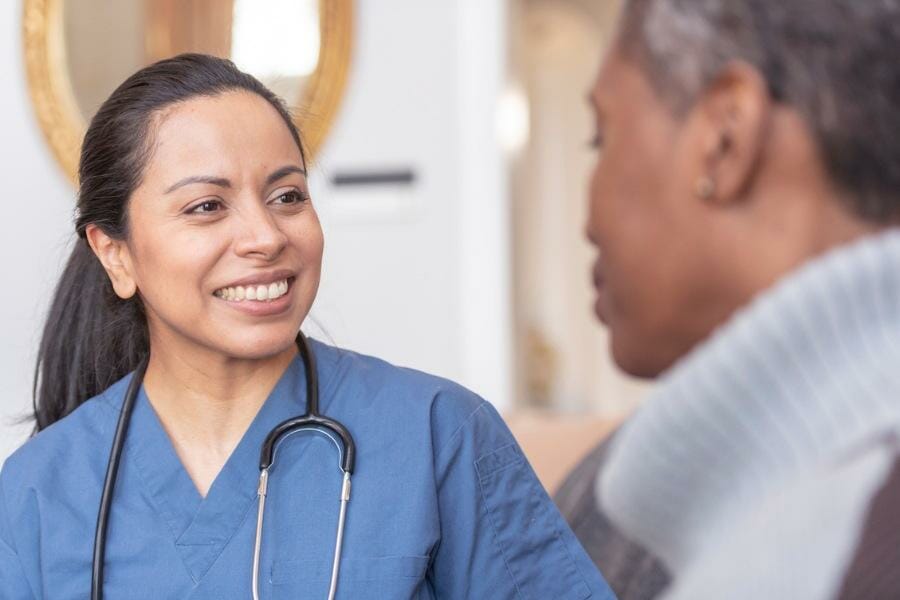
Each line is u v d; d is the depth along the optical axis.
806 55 0.34
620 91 0.39
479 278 3.21
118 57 3.05
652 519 0.34
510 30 3.21
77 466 1.00
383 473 0.96
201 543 0.95
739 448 0.32
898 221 0.33
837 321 0.30
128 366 1.14
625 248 0.39
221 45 3.06
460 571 0.97
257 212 0.88
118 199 0.93
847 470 0.28
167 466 0.97
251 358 0.94
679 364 0.37
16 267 3.10
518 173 3.35
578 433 1.31
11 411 3.07
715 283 0.36
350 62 3.15
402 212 3.21
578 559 0.95
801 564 0.28
